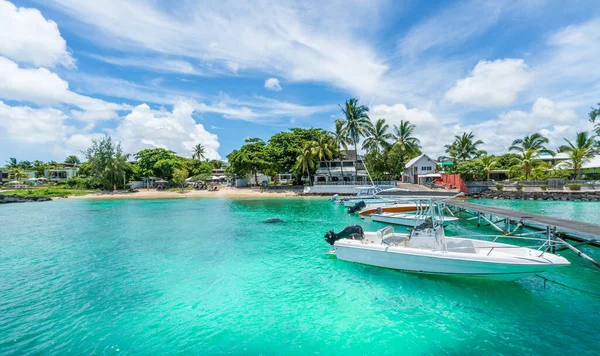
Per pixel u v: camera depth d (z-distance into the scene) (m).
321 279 10.61
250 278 10.84
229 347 6.59
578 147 43.62
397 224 21.20
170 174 69.12
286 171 54.84
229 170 65.06
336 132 50.41
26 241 17.12
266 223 23.03
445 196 11.12
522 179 44.38
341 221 23.80
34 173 76.69
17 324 7.57
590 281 10.05
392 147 53.72
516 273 9.10
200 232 19.61
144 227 21.58
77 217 27.03
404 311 8.16
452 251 10.68
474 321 7.59
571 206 30.69
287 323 7.61
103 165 59.12
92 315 8.07
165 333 7.17
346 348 6.52
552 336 6.89
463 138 58.44
